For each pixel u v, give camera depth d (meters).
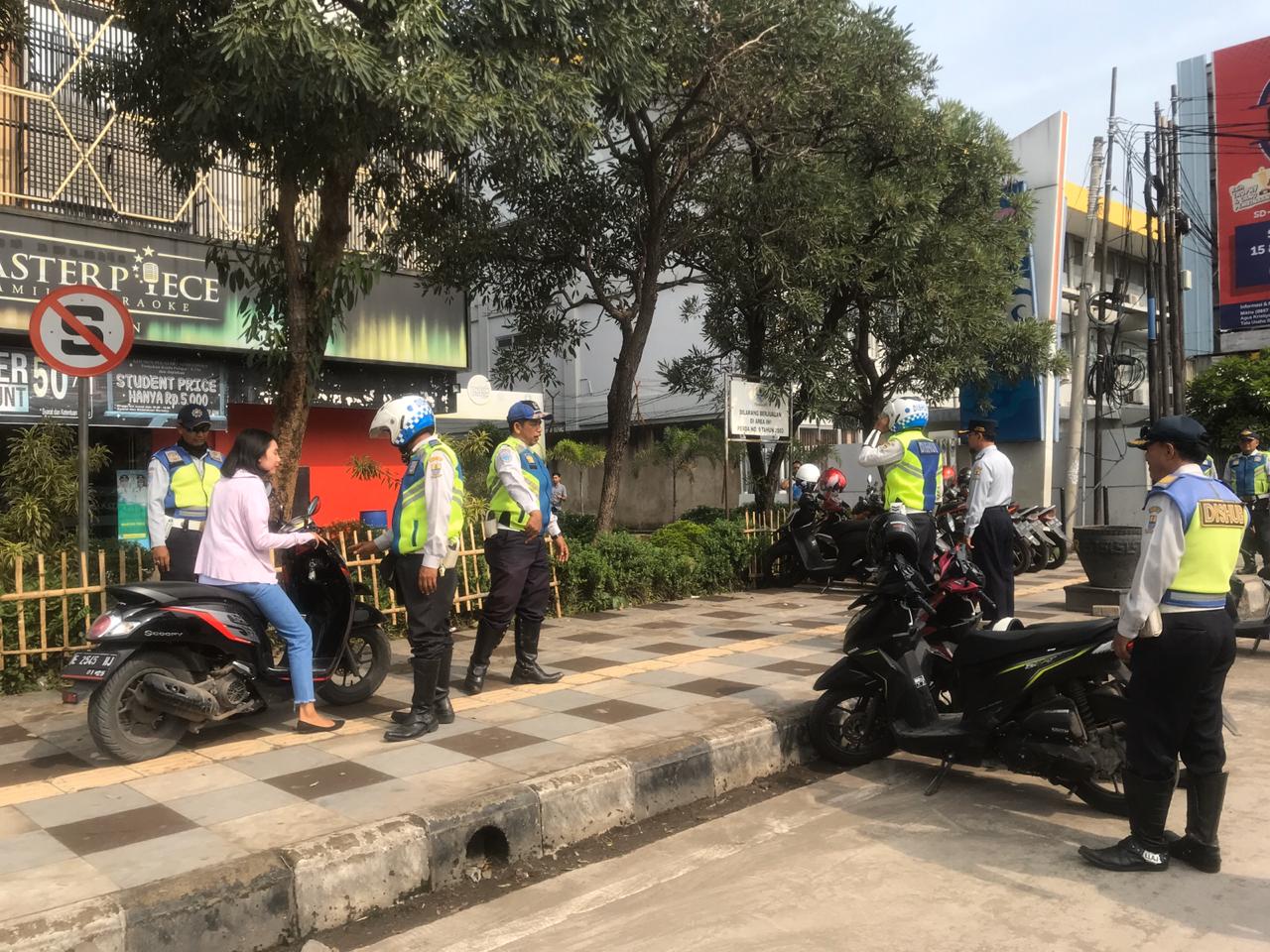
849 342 12.05
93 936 2.97
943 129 11.15
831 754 5.38
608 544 10.00
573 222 10.89
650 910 3.62
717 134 10.56
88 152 10.46
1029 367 13.24
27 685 6.28
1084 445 19.09
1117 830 4.34
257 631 5.16
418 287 12.64
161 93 6.67
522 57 6.80
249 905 3.32
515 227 10.53
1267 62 22.84
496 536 6.07
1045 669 4.46
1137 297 26.39
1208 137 23.88
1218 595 3.74
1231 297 23.72
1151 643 3.78
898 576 5.21
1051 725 4.43
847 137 11.34
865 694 5.39
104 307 6.34
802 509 11.30
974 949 3.23
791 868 3.99
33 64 10.17
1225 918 3.41
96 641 4.66
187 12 6.23
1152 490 3.83
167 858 3.50
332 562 5.65
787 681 6.46
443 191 8.51
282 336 6.97
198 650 4.96
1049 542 12.70
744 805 4.90
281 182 6.70
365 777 4.44
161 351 10.80
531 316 11.45
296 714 5.30
